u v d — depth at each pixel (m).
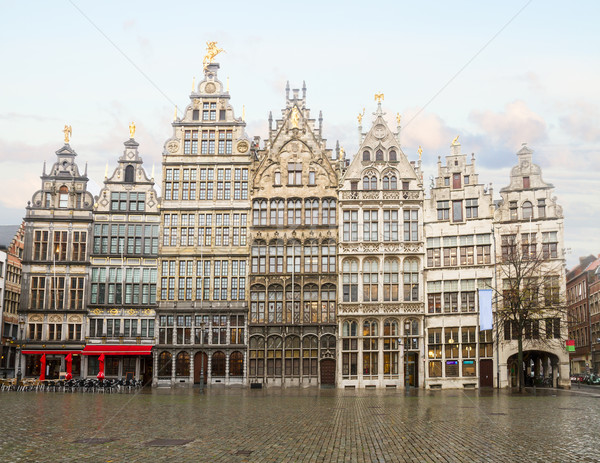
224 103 75.94
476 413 33.84
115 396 50.12
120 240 73.75
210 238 73.50
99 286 72.94
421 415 32.94
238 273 72.69
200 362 71.38
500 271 68.75
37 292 72.69
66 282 72.88
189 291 72.44
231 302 71.94
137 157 75.25
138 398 47.66
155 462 18.16
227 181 74.44
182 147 75.19
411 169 72.88
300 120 75.50
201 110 75.94
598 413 33.50
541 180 69.50
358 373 69.56
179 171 74.81
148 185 74.81
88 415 32.25
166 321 72.00
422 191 72.31
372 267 71.69
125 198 74.62
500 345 68.00
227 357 70.94
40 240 73.56
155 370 70.94
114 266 73.25
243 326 71.38
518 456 19.28
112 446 21.12
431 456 19.38
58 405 39.12
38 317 72.31
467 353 68.88
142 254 73.31
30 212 73.81
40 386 60.03
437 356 69.50
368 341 70.44
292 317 71.25
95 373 72.06
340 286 71.12
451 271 70.31
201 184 74.50
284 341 70.81
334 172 74.00
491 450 20.44
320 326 70.88
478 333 68.88
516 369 71.25
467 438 23.31
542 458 18.91
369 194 72.50
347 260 71.75
